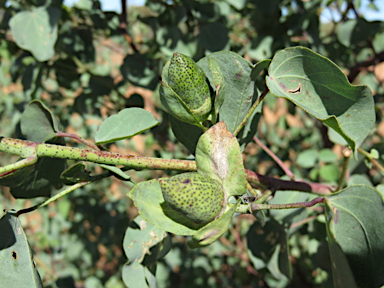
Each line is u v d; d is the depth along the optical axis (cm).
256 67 11
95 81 26
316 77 10
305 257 32
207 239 8
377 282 10
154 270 14
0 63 36
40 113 12
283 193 17
